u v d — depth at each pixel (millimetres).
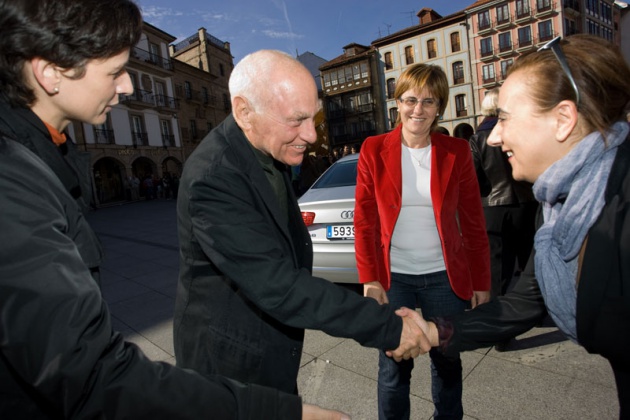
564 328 896
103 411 629
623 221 723
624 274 717
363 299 1081
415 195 1796
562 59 794
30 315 579
